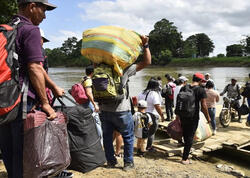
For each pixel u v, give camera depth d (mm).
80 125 3398
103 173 4164
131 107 4457
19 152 2348
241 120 9844
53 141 2320
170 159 5707
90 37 3832
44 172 2213
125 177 4105
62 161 2328
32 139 2246
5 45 2164
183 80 7699
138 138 5594
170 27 133750
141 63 4246
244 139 7113
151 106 5801
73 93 5246
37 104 2504
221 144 6641
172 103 9727
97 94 3879
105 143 4398
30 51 2260
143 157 5664
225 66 96938
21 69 2297
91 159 3477
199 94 5371
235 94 9773
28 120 2275
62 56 166875
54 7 2627
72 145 3379
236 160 6441
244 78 38031
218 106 12836
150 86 5906
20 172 2340
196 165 5500
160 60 113000
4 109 2094
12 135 2359
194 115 5336
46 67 3070
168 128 5703
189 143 5410
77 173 4090
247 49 111750
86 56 3934
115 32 3793
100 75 3768
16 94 2178
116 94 3863
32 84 2352
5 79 2109
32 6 2469
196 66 103750
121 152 5652
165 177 4336
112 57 3666
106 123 4258
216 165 5715
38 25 2609
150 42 133750
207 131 6043
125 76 4004
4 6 14094
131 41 3844
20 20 2406
